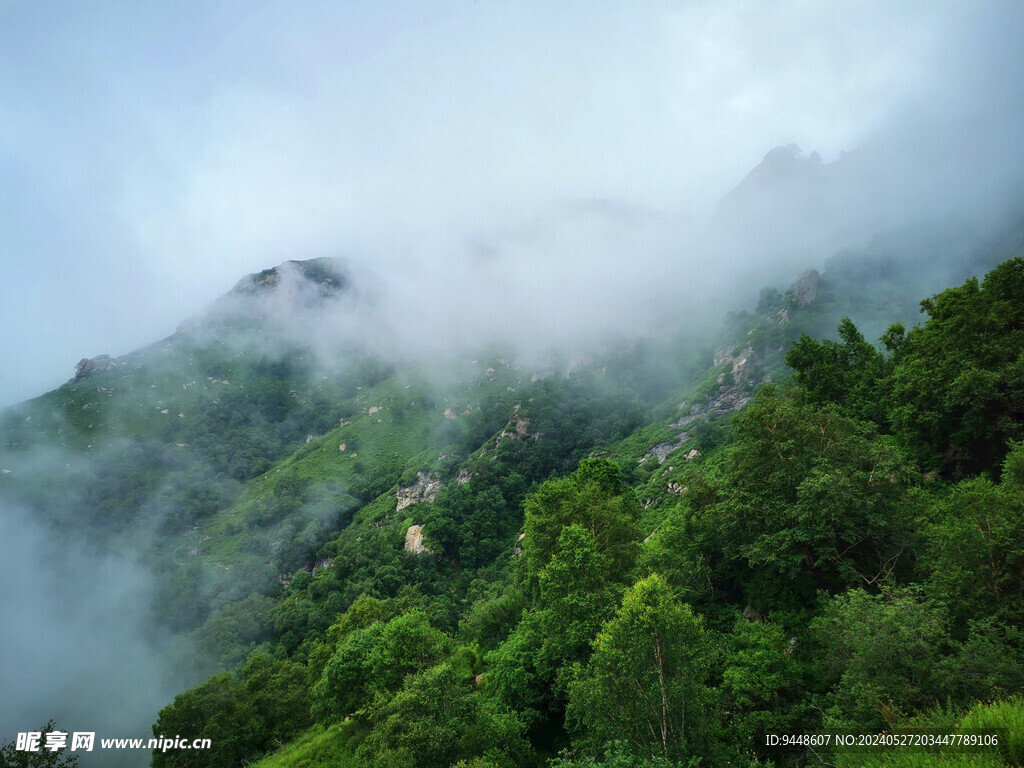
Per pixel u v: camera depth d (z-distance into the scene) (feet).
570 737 106.32
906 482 108.17
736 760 71.10
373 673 122.21
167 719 145.59
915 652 63.16
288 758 142.82
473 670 155.63
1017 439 108.27
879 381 163.73
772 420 116.57
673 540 128.57
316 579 379.35
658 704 67.92
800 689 81.05
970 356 120.16
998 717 45.85
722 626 109.29
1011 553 66.23
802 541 98.48
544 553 136.67
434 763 85.25
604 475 168.25
